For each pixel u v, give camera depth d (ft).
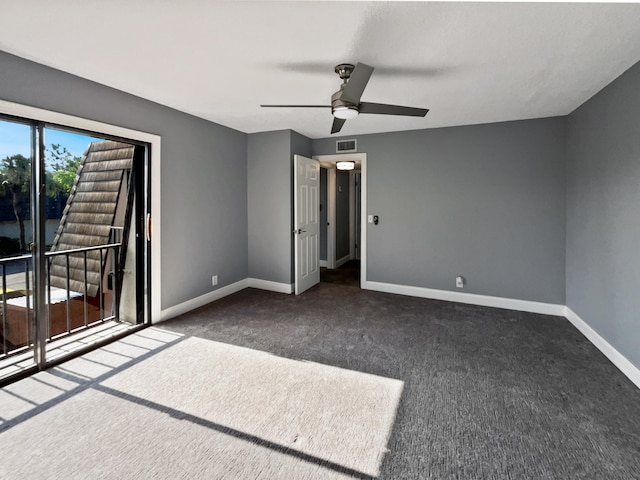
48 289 9.64
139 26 6.23
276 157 14.82
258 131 14.96
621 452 5.58
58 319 11.65
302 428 6.21
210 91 9.69
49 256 9.53
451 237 13.98
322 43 6.85
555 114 11.89
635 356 7.75
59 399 7.02
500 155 12.96
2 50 7.14
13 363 8.41
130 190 11.10
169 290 11.73
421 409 6.77
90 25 6.17
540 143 12.33
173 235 11.75
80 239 11.95
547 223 12.37
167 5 5.56
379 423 6.35
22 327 9.57
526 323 11.51
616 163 8.57
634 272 7.79
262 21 6.04
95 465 5.29
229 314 12.28
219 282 14.14
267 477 5.10
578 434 6.02
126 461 5.38
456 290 14.03
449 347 9.64
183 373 8.13
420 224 14.51
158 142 10.87
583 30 6.31
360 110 8.20
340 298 14.37
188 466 5.30
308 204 15.71
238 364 8.58
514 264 12.98
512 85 9.12
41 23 6.10
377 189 15.26
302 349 9.47
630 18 5.90
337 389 7.48
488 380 7.86
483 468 5.28
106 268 11.79
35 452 5.54
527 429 6.17
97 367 8.39
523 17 5.88
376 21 6.02
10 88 7.30
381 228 15.30
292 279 15.14
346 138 15.75
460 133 13.57
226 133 14.08
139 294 11.09
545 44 6.86
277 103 10.79
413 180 14.52
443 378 7.95
